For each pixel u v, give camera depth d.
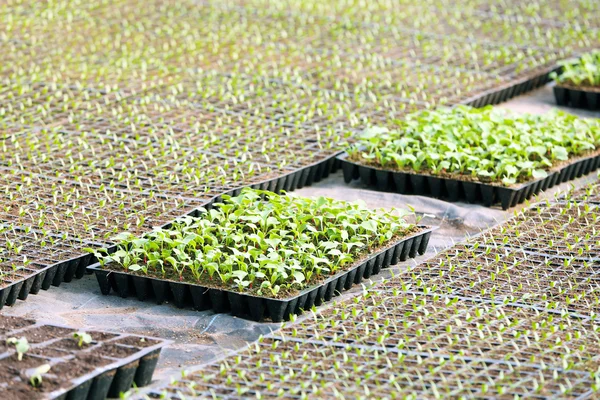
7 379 7.00
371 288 9.29
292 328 8.41
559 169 12.26
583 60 16.20
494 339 8.14
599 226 10.70
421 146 12.57
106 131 13.18
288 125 13.77
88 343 7.66
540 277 9.48
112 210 10.75
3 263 9.26
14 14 18.53
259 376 7.48
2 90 14.37
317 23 19.31
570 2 21.73
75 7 19.23
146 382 7.70
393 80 15.93
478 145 12.45
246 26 18.69
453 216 11.38
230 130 13.34
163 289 9.18
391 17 19.94
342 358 7.82
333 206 10.45
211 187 11.44
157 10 19.53
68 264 9.56
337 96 15.05
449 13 20.56
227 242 9.67
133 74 15.55
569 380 7.45
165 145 12.62
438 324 8.39
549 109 15.62
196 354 8.32
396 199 11.79
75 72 15.59
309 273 9.07
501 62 17.14
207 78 15.41
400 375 7.46
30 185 11.30
